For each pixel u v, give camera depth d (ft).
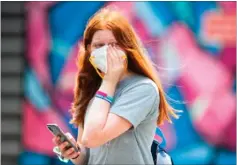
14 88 35.86
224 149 34.42
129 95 14.80
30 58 35.45
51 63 35.14
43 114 35.35
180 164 34.35
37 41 35.35
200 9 34.19
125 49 15.06
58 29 35.01
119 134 14.60
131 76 15.29
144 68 15.19
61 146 15.23
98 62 14.92
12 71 35.91
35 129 35.50
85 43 15.46
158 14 34.19
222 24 34.14
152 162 15.47
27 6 35.42
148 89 14.88
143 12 34.17
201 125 34.35
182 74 34.17
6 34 35.96
